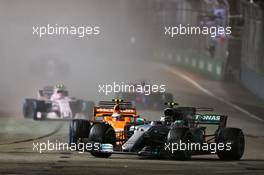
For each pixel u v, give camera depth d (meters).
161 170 55.97
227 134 68.00
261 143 95.19
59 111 117.88
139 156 70.12
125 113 71.94
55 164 58.97
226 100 179.62
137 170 55.53
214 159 69.94
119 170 55.16
